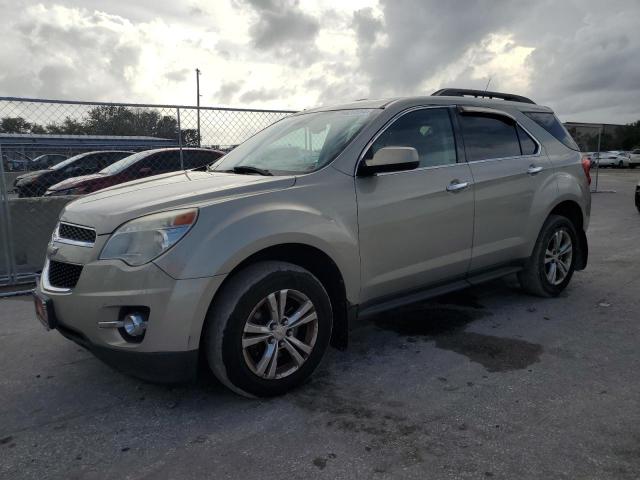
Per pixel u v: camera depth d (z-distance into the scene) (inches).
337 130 148.4
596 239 338.0
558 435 104.3
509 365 139.6
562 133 203.6
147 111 280.8
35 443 107.0
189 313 107.8
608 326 168.7
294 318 122.3
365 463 96.7
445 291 160.4
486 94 189.9
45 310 119.3
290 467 96.2
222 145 291.9
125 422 114.7
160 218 110.6
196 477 94.1
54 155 350.9
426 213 148.4
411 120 153.1
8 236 242.8
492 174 167.0
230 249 110.7
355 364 142.0
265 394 120.6
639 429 106.1
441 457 98.0
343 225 130.4
